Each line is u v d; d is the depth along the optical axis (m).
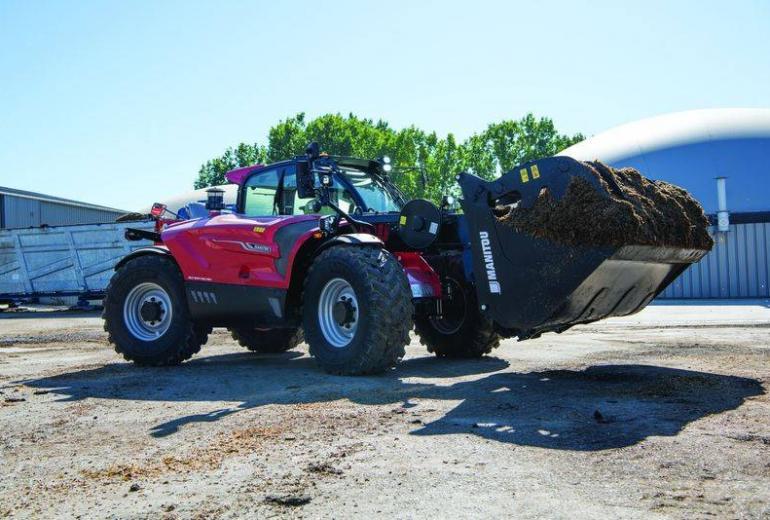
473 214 5.25
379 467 3.02
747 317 13.30
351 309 5.62
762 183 29.62
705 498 2.54
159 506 2.66
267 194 6.74
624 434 3.47
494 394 4.66
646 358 6.50
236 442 3.58
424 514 2.44
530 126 76.19
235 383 5.50
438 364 6.38
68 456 3.46
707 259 24.83
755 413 3.90
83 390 5.34
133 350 6.83
